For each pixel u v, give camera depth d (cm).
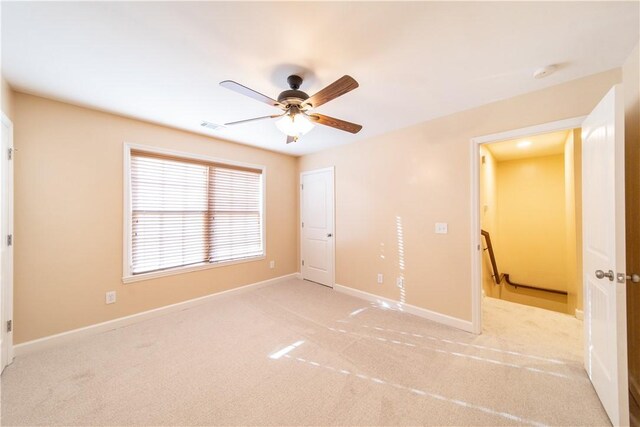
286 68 183
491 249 389
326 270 405
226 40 154
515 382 175
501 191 477
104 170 256
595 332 166
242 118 274
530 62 177
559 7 130
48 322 224
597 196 161
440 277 271
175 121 284
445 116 268
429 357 205
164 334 247
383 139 324
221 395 164
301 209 450
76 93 218
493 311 298
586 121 180
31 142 217
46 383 176
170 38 152
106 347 223
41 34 146
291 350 218
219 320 279
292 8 130
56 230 229
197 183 331
